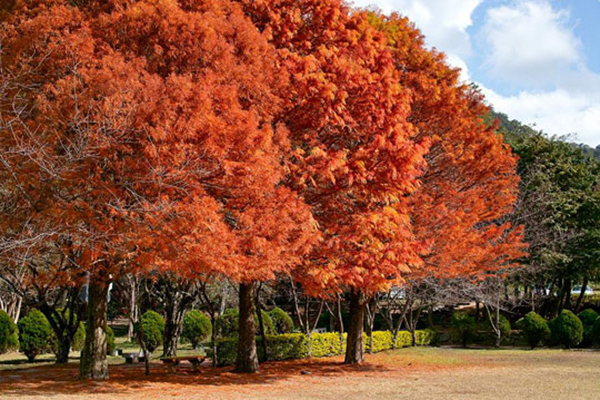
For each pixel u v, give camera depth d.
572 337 24.28
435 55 16.19
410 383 12.68
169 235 9.00
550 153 31.03
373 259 12.38
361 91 12.36
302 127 12.18
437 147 15.81
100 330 12.66
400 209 13.59
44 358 20.75
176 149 8.80
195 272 10.56
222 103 9.31
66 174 8.76
